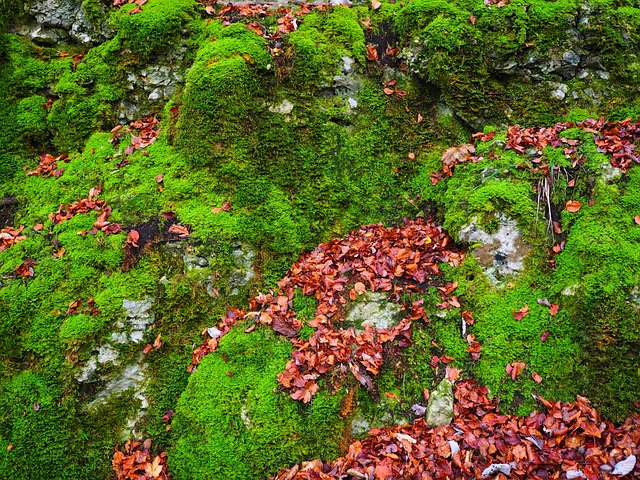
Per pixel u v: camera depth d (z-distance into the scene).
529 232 2.04
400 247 2.21
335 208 2.40
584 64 2.53
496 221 2.08
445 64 2.46
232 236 2.19
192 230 2.17
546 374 1.82
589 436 1.65
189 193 2.27
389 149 2.52
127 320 2.02
